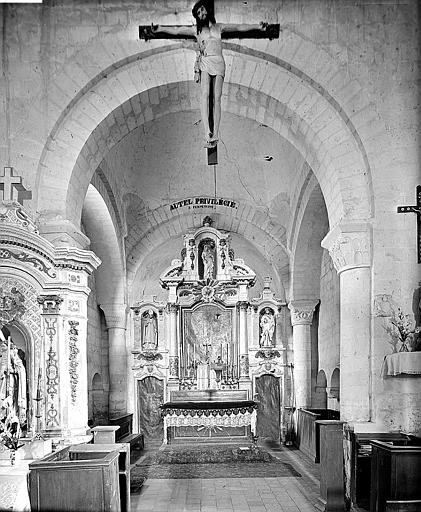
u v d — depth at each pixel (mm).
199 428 17484
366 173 11062
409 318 10648
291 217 18297
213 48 9750
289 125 12219
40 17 10961
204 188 18766
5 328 10219
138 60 11125
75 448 9359
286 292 19172
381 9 11094
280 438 18750
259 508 10406
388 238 10812
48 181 10812
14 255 10086
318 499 10938
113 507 8211
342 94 11008
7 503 7773
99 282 18344
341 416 10891
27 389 10023
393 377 10578
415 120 10945
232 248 20078
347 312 10922
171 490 11828
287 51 11039
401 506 7453
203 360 19109
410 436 10180
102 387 18406
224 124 16953
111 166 16297
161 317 19312
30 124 10773
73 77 10922
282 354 19047
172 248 20031
